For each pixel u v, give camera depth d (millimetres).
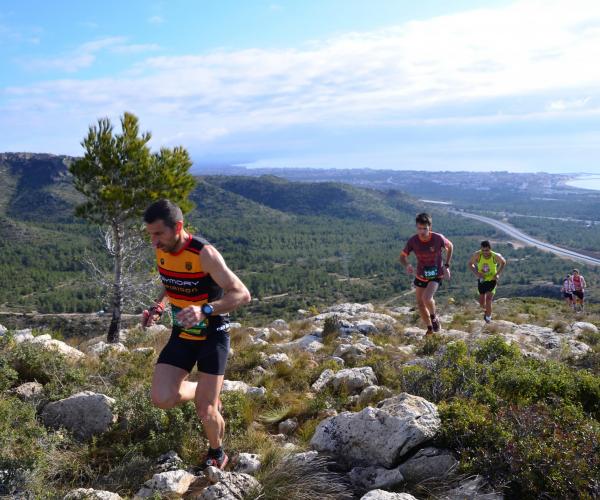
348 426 3969
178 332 3586
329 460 3834
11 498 3094
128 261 14375
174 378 3459
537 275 159750
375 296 123688
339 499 3355
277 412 5051
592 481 3189
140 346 8328
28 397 4715
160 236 3264
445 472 3486
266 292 131375
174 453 3926
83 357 6301
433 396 4723
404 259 9023
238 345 8516
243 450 4121
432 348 7641
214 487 3230
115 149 13398
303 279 149125
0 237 151250
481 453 3572
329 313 13180
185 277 3400
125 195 13211
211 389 3494
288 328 11539
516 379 4867
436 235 8773
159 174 13781
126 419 4344
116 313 14016
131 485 3514
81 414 4336
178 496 3316
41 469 3406
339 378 5859
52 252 137125
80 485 3533
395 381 5738
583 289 18203
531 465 3363
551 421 3893
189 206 14383
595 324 13406
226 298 3314
